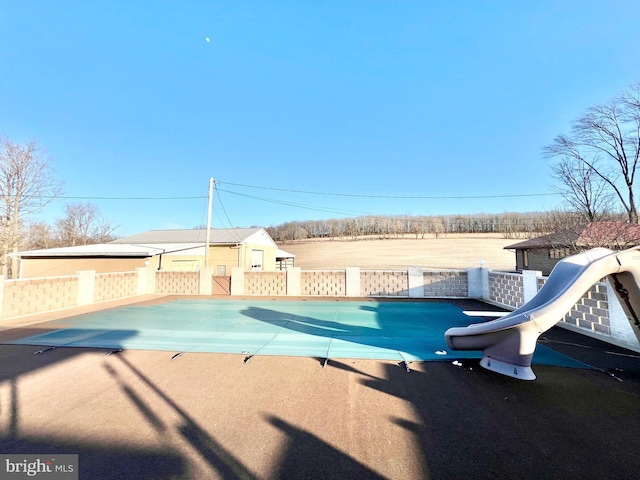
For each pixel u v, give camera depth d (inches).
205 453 87.6
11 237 840.9
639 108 588.4
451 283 453.1
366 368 159.0
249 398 124.4
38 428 101.6
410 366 160.7
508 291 348.8
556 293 150.5
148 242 836.0
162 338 223.8
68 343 209.5
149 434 97.7
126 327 263.1
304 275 497.7
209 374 151.6
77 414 111.2
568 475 77.2
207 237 618.5
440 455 86.0
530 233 1446.9
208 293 516.7
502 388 131.6
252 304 404.2
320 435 96.8
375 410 113.4
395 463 82.8
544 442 91.6
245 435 97.0
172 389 133.6
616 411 109.9
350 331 247.3
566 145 639.1
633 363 159.8
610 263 141.6
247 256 845.2
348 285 482.0
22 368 160.4
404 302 415.2
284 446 90.9
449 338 165.2
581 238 523.5
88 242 1480.1
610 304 200.2
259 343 209.6
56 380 144.2
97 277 420.8
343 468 80.8
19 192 851.4
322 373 152.6
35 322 286.7
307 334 236.8
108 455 86.9
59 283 363.6
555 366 156.6
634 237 474.9
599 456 84.6
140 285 509.7
